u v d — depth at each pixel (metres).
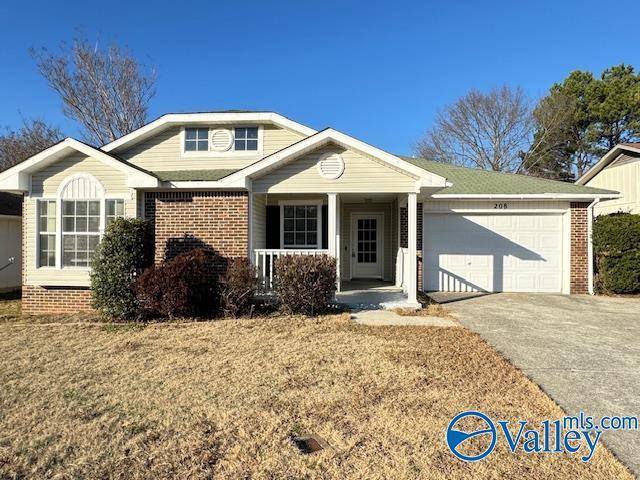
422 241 12.52
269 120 11.51
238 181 9.31
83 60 22.69
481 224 12.76
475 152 32.09
